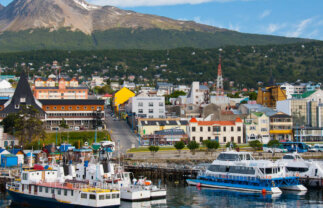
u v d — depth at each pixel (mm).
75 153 170125
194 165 168750
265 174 131500
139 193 116062
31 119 199875
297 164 144000
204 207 112562
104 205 102812
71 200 107062
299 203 117438
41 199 112938
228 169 139500
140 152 194000
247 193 130375
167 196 125125
